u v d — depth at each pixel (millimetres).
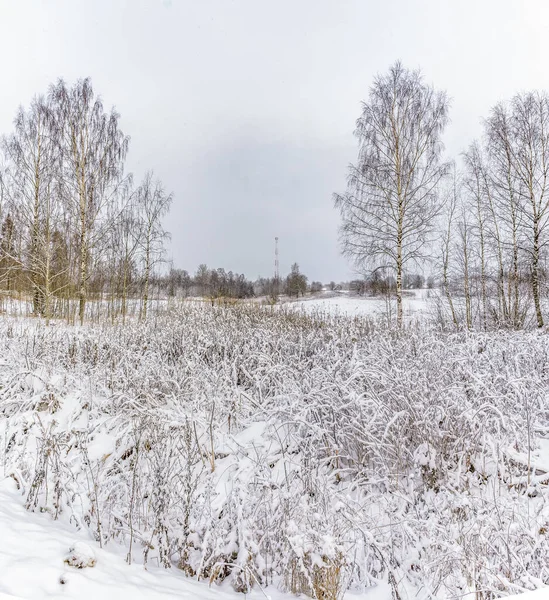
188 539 2541
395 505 3004
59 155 14078
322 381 4520
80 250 14062
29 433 3719
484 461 3428
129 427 3750
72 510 2676
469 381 4355
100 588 1868
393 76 12375
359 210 12508
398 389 4008
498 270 14250
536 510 2771
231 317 11375
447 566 2273
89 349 6605
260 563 2475
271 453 3893
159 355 6234
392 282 14711
